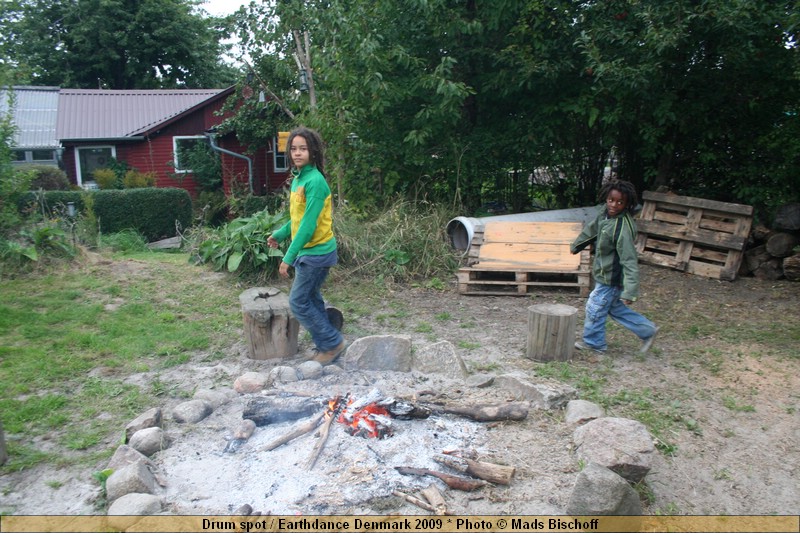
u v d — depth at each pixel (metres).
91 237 9.71
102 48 28.59
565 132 10.00
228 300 6.70
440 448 3.50
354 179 9.44
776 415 4.08
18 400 4.14
